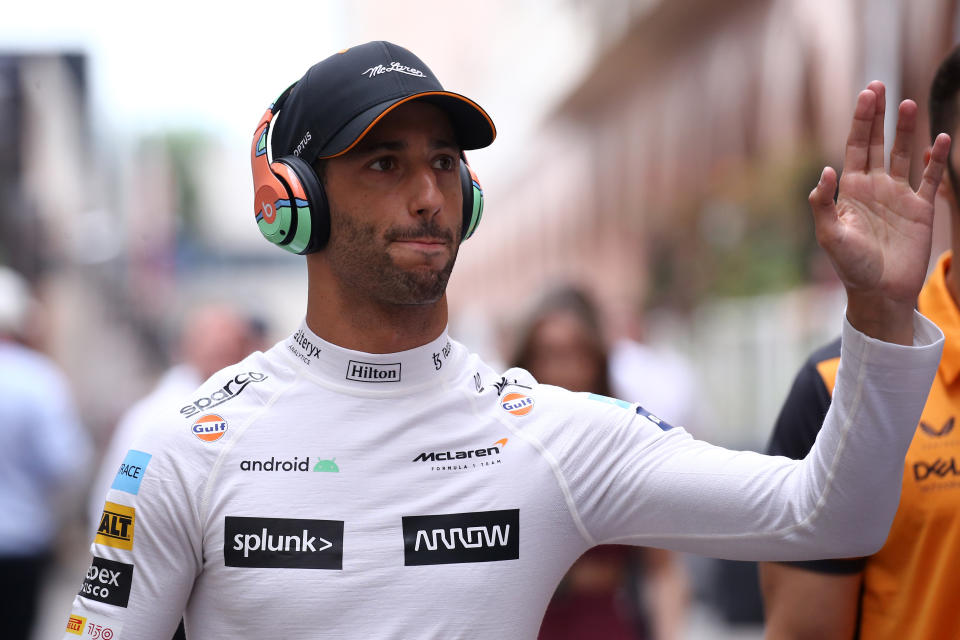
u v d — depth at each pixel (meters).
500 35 102.25
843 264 4.48
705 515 4.89
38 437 14.66
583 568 9.32
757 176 38.66
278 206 5.08
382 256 4.92
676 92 58.84
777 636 6.11
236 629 4.74
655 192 63.50
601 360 10.30
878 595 5.89
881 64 32.12
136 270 81.12
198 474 4.82
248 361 5.27
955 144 5.86
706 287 39.56
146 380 63.03
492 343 27.28
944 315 6.04
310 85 5.14
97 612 4.82
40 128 54.31
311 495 4.79
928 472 5.74
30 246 51.22
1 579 14.56
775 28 43.88
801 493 4.71
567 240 87.06
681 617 10.37
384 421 4.93
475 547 4.81
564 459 5.00
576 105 77.00
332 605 4.68
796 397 6.15
